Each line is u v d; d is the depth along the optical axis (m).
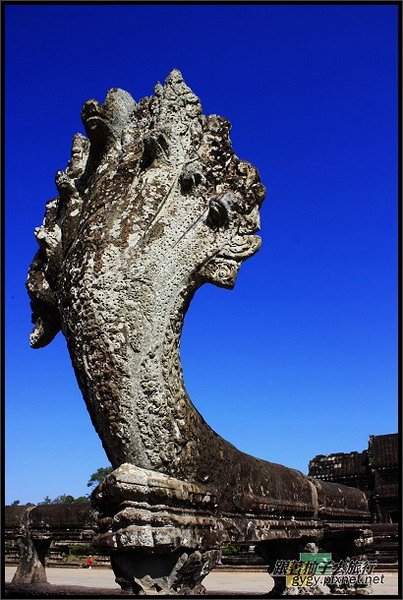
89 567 14.73
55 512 5.82
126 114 3.86
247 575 12.52
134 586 3.06
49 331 3.94
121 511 2.97
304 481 4.35
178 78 3.81
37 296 3.82
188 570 3.13
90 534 5.63
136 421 3.16
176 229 3.48
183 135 3.73
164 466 3.18
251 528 3.59
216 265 3.53
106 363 3.20
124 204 3.47
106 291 3.27
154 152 3.60
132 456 3.16
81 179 3.97
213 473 3.41
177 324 3.40
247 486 3.65
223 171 3.74
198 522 3.18
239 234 3.62
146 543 2.88
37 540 5.94
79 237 3.48
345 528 4.84
